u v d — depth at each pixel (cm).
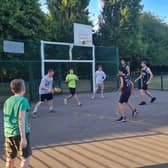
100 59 2416
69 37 3878
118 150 774
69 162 693
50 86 1405
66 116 1317
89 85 2397
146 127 1044
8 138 538
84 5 4181
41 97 1388
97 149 788
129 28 5041
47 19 3397
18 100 531
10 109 533
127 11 4953
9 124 534
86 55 2356
